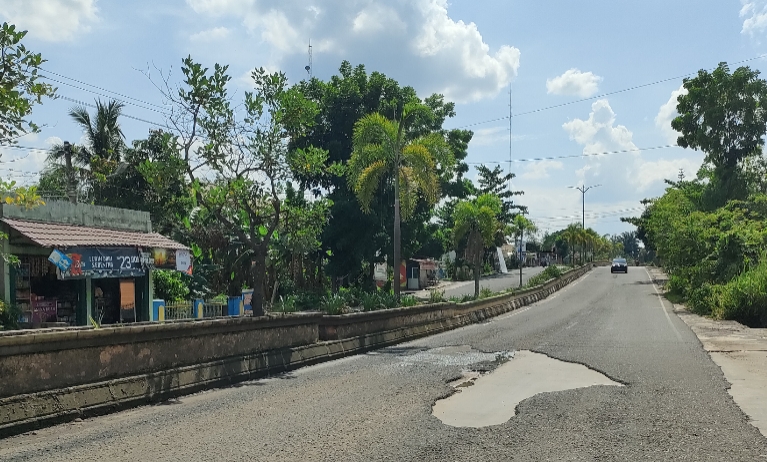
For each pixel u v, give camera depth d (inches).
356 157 932.0
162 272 1061.1
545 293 1669.5
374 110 1512.1
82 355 301.0
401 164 940.6
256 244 519.8
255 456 229.1
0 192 354.0
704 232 1263.5
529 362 487.8
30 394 272.4
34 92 309.0
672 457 226.1
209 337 395.2
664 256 1620.3
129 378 325.1
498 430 268.5
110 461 222.7
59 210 748.6
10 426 258.1
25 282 689.0
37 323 670.5
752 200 1513.3
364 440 252.4
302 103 522.9
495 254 3503.9
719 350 549.0
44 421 272.4
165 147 490.0
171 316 963.3
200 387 372.5
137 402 323.6
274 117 513.0
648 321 884.0
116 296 831.7
